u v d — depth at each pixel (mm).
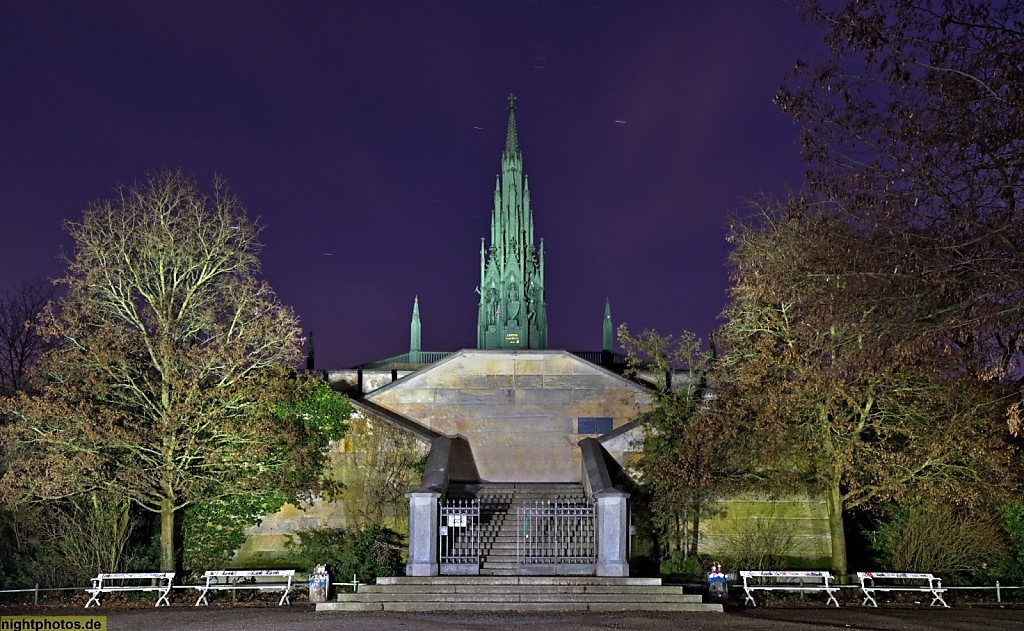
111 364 28562
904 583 27906
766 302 26328
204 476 28578
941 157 17719
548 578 24125
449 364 36062
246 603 25141
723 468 28875
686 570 29094
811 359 25484
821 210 19750
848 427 27219
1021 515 28609
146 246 29312
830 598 25156
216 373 29391
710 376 29547
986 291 16797
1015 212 17094
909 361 23906
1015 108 16656
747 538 29969
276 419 30469
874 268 18141
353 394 39250
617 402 35688
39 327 28781
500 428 35656
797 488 28375
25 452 29219
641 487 31406
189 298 29578
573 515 26109
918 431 26469
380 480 31234
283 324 29500
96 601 24984
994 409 26109
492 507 31219
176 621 21344
